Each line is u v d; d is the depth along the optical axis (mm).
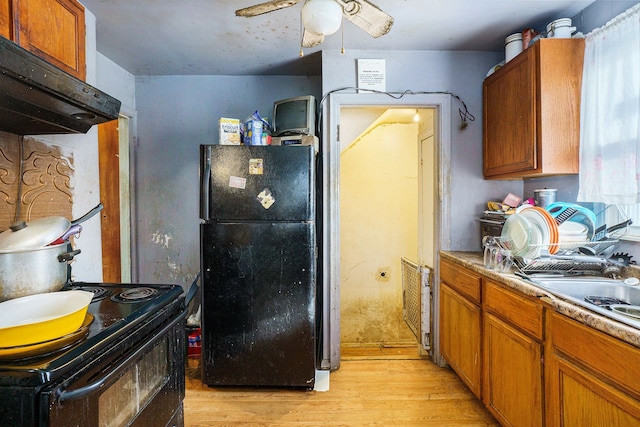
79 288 1346
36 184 1415
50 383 725
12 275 1012
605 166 1566
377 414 1828
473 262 1900
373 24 1398
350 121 2850
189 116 2777
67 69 1402
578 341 1111
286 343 1986
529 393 1364
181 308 1329
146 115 2781
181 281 2805
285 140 2223
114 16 1860
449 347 2193
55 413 718
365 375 2248
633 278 1451
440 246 2355
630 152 1473
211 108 2770
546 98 1717
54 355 781
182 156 2787
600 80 1585
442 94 2312
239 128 2168
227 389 2061
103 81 2396
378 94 2311
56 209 1518
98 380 815
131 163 2725
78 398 757
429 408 1882
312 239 1961
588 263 1581
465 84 2334
